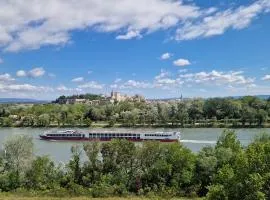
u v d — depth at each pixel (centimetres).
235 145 7850
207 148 7788
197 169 7244
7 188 7238
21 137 7969
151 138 16450
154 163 7444
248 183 3950
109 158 7556
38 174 7306
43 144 16275
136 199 6462
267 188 3972
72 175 7481
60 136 17612
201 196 6825
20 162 7700
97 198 6544
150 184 7231
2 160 7819
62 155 13012
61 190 6844
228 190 4134
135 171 7456
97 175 7419
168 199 6469
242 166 4091
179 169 7306
